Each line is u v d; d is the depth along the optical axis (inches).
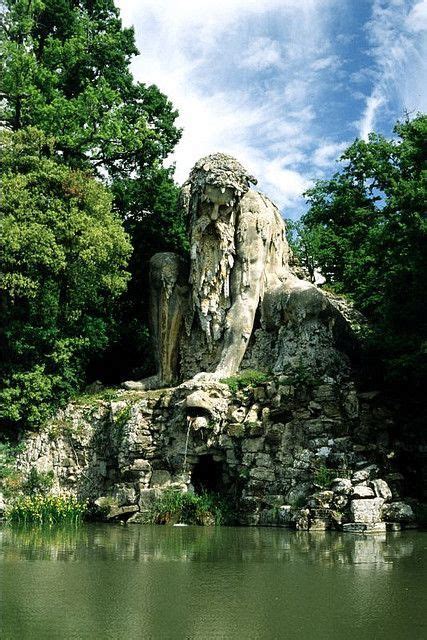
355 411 828.0
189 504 841.5
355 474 744.3
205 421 858.8
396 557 500.4
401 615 325.1
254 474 828.0
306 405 845.2
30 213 1085.1
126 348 1332.4
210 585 396.2
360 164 1572.3
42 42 1462.8
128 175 1461.6
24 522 857.5
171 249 1390.3
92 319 1231.5
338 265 1535.4
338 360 925.8
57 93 1326.3
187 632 298.8
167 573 437.4
